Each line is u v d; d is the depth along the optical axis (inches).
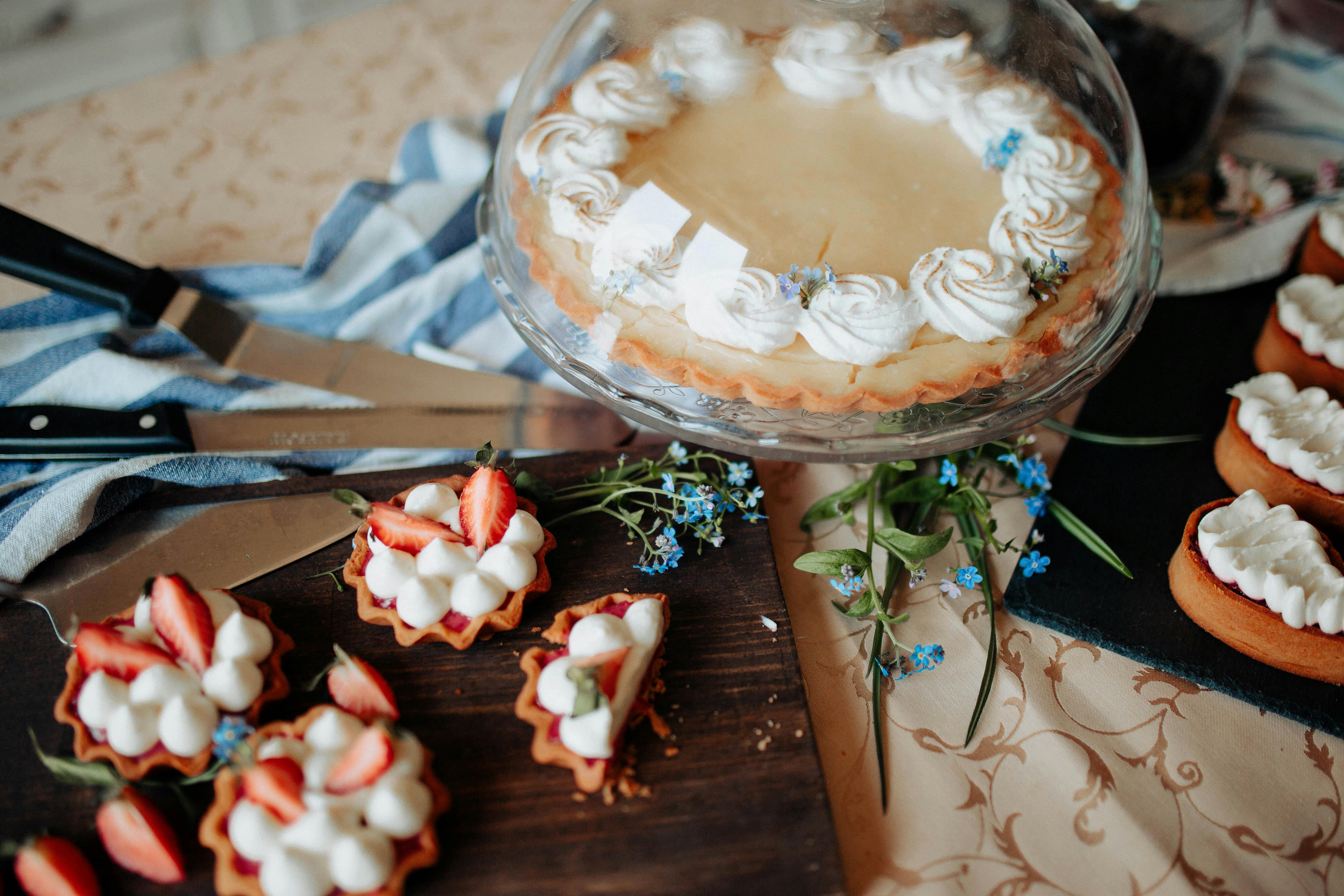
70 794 17.3
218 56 30.4
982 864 17.5
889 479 21.2
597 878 16.7
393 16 31.5
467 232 25.2
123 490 20.4
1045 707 18.9
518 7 31.9
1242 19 24.2
